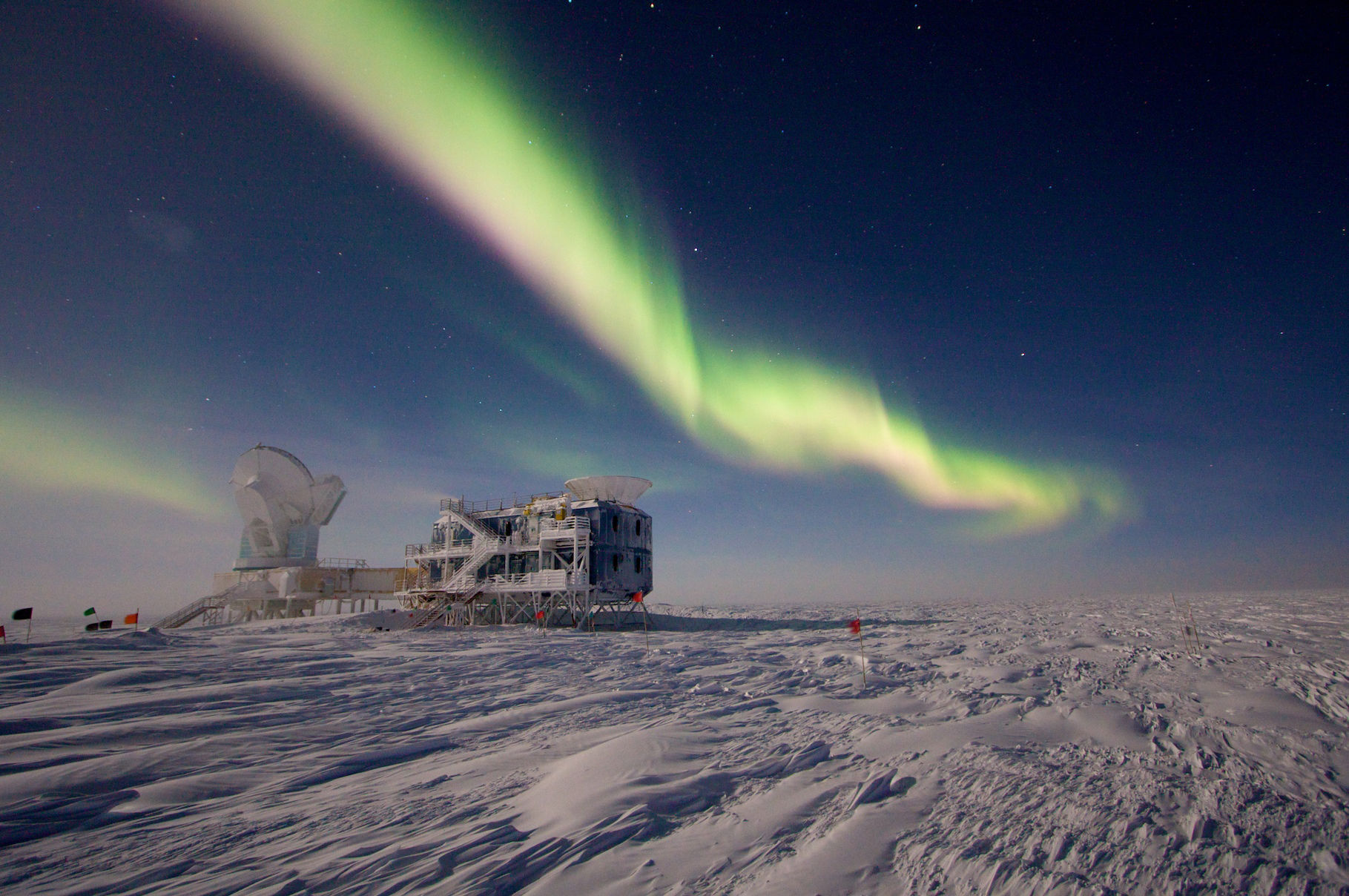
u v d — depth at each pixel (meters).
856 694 13.48
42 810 7.02
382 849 5.77
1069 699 11.30
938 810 6.11
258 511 53.66
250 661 19.95
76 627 64.44
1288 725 8.91
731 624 41.34
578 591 38.34
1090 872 4.69
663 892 4.72
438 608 39.66
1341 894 4.32
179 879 5.29
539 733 10.52
